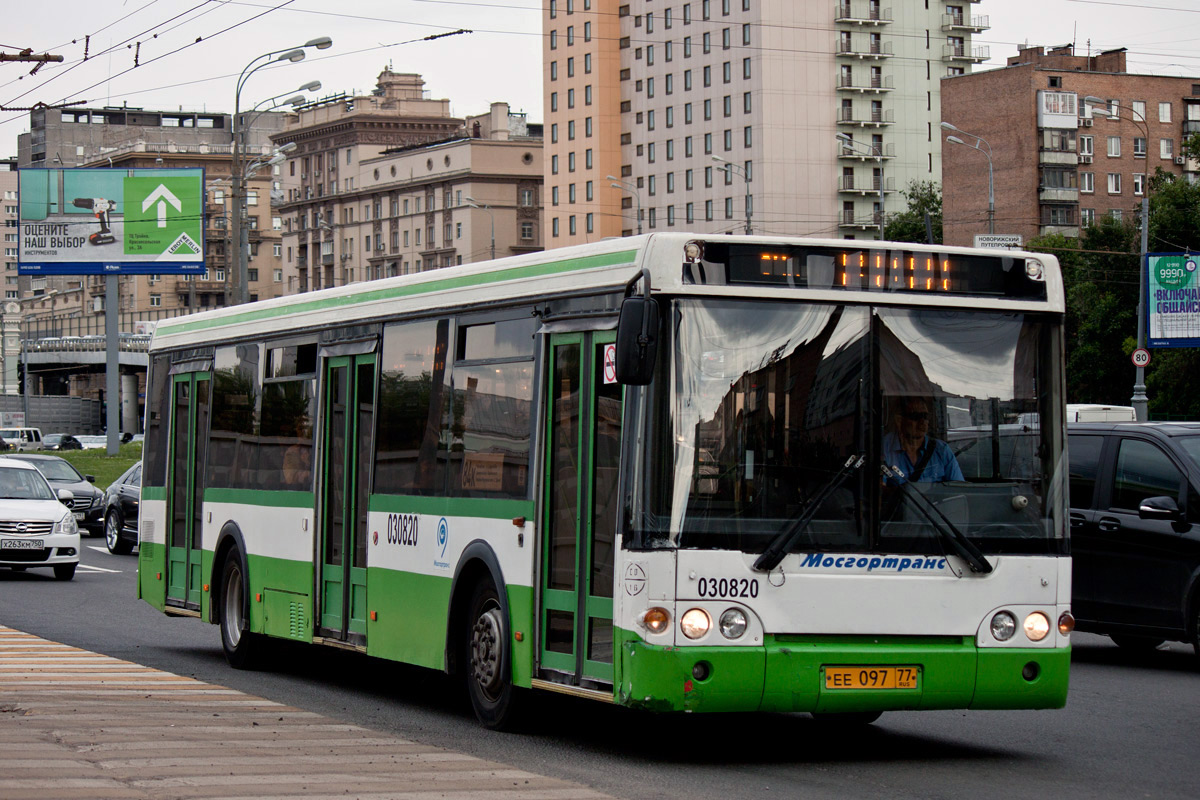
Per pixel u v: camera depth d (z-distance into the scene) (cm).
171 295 19762
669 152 15450
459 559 1234
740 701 995
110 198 6812
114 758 984
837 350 1039
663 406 1003
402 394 1357
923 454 1046
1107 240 9500
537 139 17288
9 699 1301
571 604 1089
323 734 1140
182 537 1845
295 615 1528
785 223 14362
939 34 15112
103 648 1845
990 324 1074
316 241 18912
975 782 1013
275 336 1625
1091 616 1702
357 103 18462
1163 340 5119
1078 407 3575
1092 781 1023
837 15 14538
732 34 14612
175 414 1892
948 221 12669
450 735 1191
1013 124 12294
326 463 1495
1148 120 12694
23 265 6769
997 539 1054
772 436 1020
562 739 1173
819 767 1064
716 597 996
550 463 1127
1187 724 1284
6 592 2583
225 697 1364
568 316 1114
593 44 16088
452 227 17000
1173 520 1627
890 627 1025
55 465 4347
